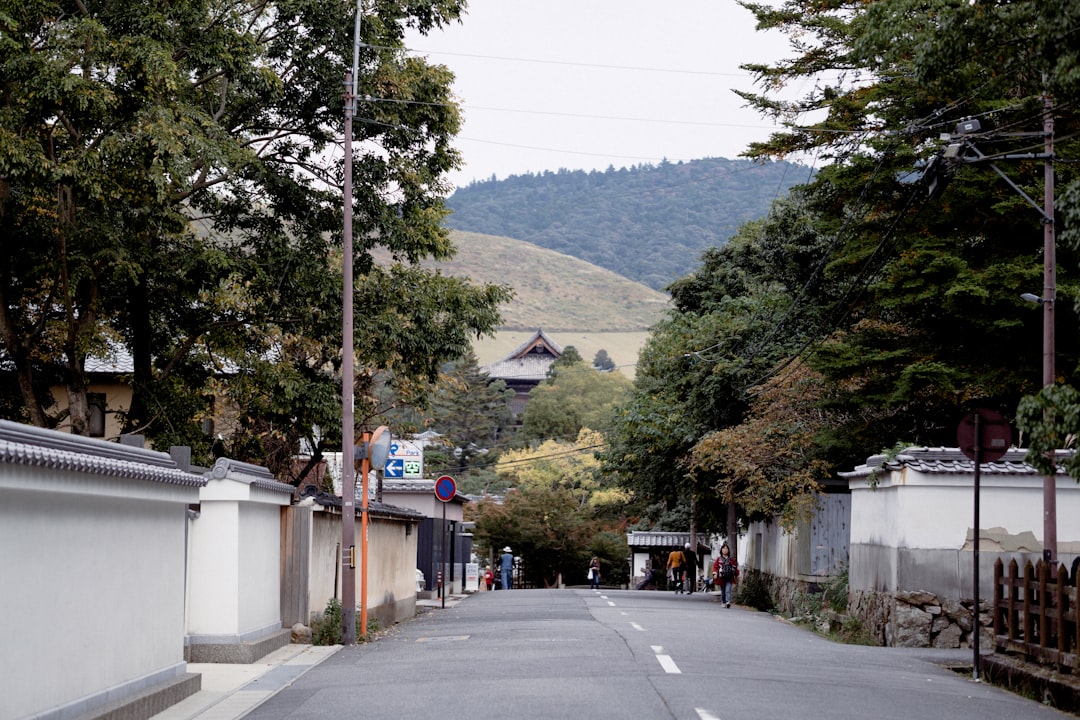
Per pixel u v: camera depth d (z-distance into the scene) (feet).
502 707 32.45
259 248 82.64
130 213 71.36
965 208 75.20
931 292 73.26
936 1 38.29
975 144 63.72
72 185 66.39
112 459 34.22
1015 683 43.68
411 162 83.56
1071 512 62.18
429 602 118.93
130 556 36.27
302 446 114.21
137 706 34.40
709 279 134.41
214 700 39.47
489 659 47.65
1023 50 38.96
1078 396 32.89
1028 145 69.97
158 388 79.25
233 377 85.35
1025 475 62.34
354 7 77.71
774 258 122.83
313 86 79.61
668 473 129.29
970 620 61.93
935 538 62.75
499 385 361.10
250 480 51.83
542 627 65.67
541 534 217.36
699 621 73.97
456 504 168.45
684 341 118.42
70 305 71.15
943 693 40.60
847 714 32.07
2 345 77.25
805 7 82.74
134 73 64.59
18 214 69.51
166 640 39.99
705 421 116.88
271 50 79.15
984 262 75.41
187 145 66.80
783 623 86.12
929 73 39.65
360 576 72.74
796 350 107.34
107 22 66.85
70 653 31.24
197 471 51.70
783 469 96.84
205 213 83.05
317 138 82.17
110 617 34.42
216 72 73.31
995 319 73.15
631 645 51.78
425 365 86.22
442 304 84.48
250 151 71.97
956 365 76.48
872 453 90.38
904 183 77.87
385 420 97.45
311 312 80.74
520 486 261.03
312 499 62.49
